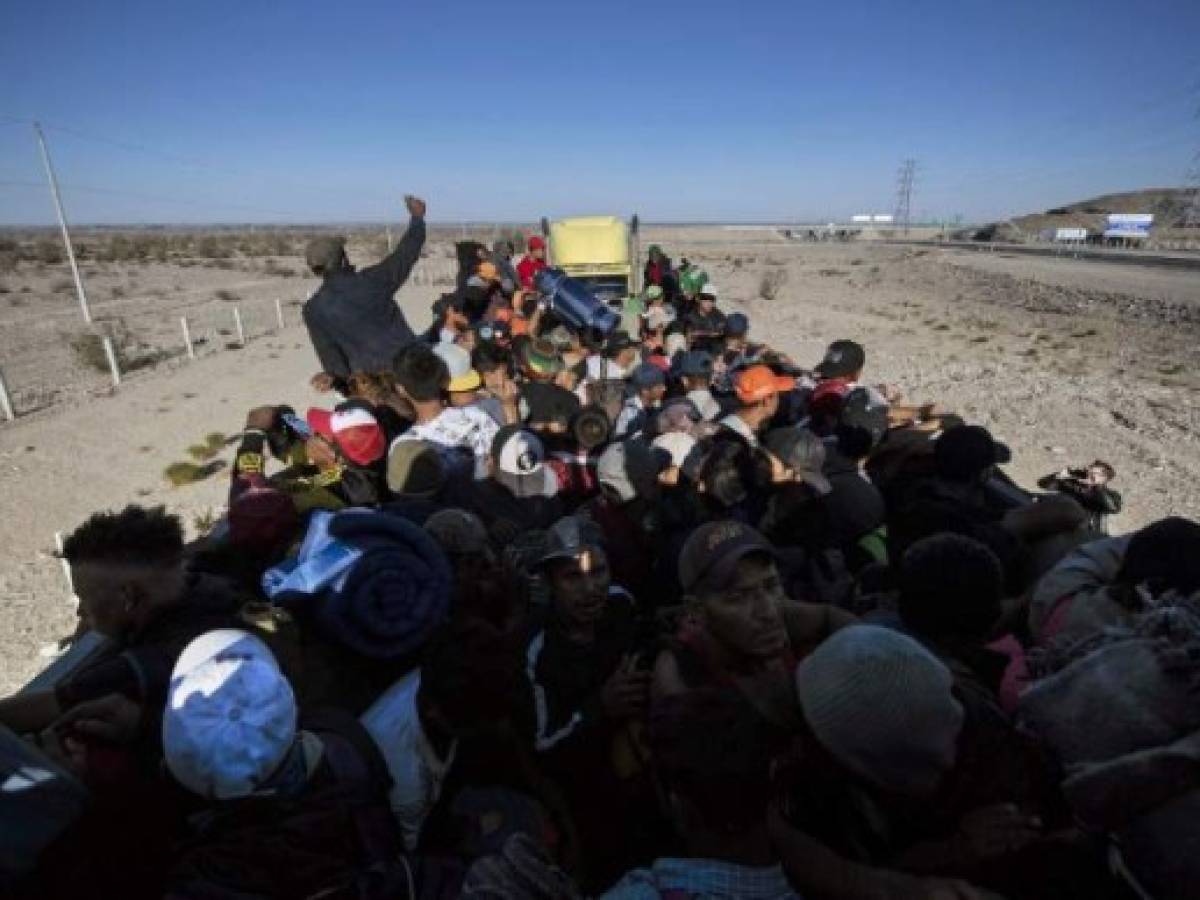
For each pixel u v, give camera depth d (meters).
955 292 43.44
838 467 3.63
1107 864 1.50
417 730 1.96
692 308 12.68
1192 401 14.80
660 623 2.58
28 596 7.90
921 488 3.57
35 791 1.53
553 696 2.30
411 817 1.95
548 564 2.32
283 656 2.16
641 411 6.02
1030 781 1.55
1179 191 147.88
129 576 2.05
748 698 1.81
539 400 5.02
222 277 53.00
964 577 2.09
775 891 1.53
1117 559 2.25
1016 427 13.38
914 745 1.45
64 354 22.64
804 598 3.18
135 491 11.09
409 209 5.06
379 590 2.16
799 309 36.12
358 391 4.70
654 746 1.62
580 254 14.84
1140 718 1.44
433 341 8.05
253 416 4.25
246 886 1.38
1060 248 81.25
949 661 2.07
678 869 1.55
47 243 76.81
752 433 4.62
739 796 1.50
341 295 4.74
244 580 2.78
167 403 16.33
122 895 1.57
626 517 3.36
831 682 1.51
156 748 1.77
